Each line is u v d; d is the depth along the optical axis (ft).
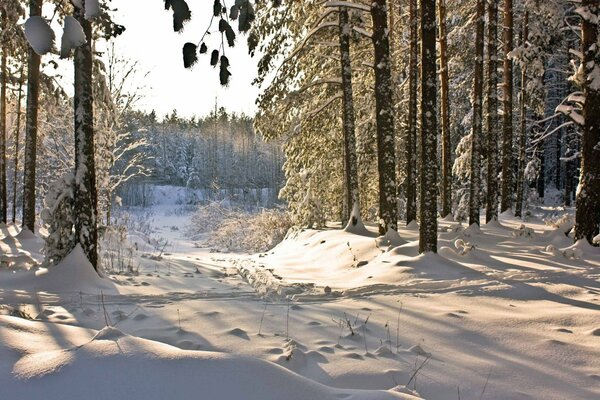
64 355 10.99
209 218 126.31
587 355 17.56
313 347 17.75
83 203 32.78
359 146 71.67
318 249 53.31
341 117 66.39
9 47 55.88
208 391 10.04
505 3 73.46
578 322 21.26
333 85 65.72
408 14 71.00
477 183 58.59
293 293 28.76
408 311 23.49
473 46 79.15
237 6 5.81
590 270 33.71
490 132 65.87
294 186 72.38
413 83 64.44
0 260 34.78
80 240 32.58
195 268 44.50
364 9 53.26
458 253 39.52
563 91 115.34
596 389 14.83
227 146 328.90
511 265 36.73
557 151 131.13
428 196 36.68
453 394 14.32
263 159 323.16
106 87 48.29
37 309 23.62
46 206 33.01
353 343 18.51
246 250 89.20
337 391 11.09
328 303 25.50
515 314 22.81
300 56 60.90
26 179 56.08
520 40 83.56
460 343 18.78
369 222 67.82
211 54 5.85
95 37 35.94
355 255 45.44
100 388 9.87
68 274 30.78
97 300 26.16
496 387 14.80
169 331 19.34
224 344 17.63
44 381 10.07
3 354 12.02
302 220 70.49
